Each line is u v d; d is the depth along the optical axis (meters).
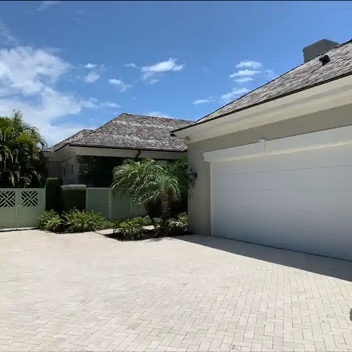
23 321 5.44
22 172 20.02
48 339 4.79
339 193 9.30
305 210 10.28
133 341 4.69
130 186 14.68
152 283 7.48
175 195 14.23
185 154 21.03
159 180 14.12
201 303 6.14
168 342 4.64
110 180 19.36
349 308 5.78
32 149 20.45
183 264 9.27
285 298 6.31
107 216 18.64
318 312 5.62
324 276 7.69
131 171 14.52
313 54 16.77
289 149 10.52
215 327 5.09
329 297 6.32
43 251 11.61
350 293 6.52
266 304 6.02
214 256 10.19
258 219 12.03
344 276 7.64
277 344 4.54
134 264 9.42
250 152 12.02
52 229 16.47
